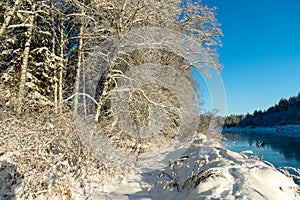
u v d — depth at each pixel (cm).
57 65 1082
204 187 369
